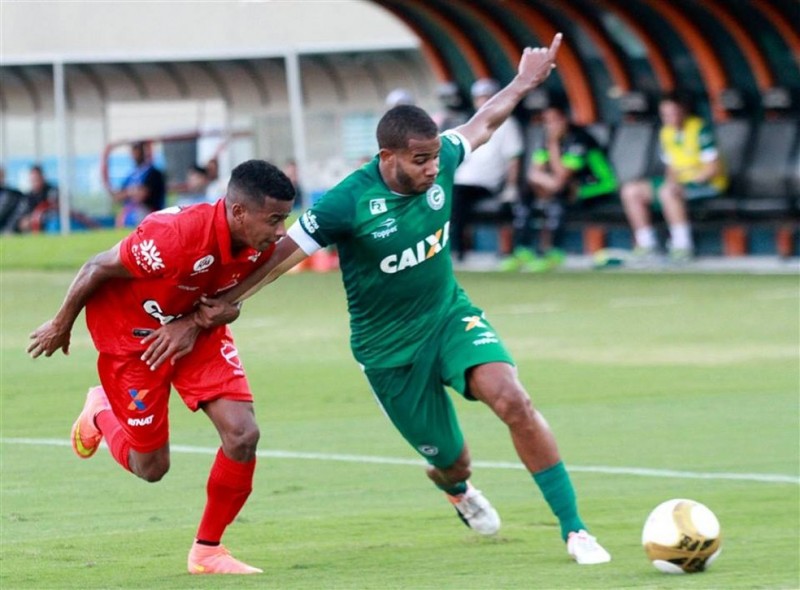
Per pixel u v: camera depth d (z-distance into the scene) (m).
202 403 20.31
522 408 20.27
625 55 74.00
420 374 21.33
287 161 106.12
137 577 19.14
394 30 102.12
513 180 74.50
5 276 74.44
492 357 20.75
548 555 20.52
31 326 53.03
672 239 70.56
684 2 69.69
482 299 59.75
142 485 26.41
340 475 27.27
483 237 81.75
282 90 106.88
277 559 20.41
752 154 69.69
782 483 25.88
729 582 18.06
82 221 104.88
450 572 19.14
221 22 105.69
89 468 28.09
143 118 109.88
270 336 49.72
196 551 19.61
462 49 78.69
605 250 76.50
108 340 20.66
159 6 105.81
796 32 67.44
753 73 70.62
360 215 20.69
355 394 37.28
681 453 28.89
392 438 31.20
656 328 49.19
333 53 102.75
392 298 21.17
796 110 69.75
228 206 19.25
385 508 24.34
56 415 34.59
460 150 22.14
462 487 22.06
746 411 33.59
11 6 103.62
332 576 18.98
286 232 20.62
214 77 107.94
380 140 20.56
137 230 19.66
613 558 20.17
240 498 19.72
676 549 18.56
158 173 94.19
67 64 105.31
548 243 73.19
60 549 21.11
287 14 105.00
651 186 71.50
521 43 77.31
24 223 103.25
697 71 72.44
